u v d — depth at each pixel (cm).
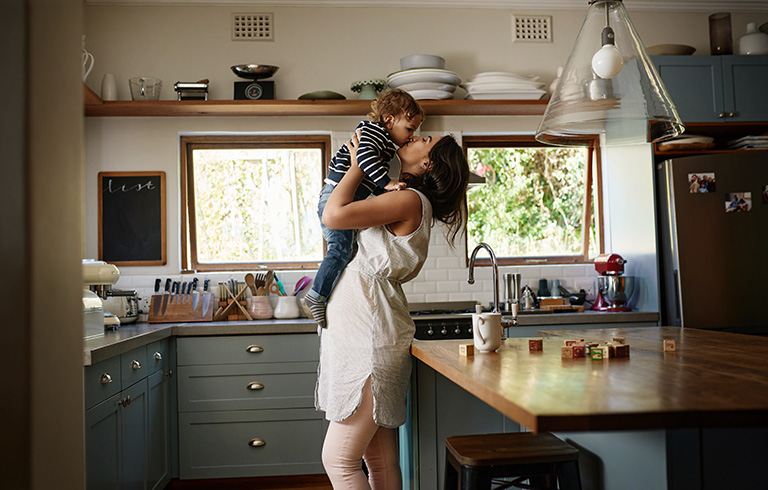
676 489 165
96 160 452
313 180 480
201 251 475
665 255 431
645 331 278
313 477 396
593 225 502
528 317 407
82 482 49
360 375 204
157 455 357
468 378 151
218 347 389
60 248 45
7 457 40
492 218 496
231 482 392
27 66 41
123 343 282
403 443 264
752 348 211
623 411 111
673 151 441
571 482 195
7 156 40
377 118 258
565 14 485
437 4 471
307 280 456
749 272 420
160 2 454
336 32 465
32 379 41
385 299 210
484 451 198
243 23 460
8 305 40
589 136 252
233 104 427
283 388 391
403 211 206
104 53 452
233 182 476
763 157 424
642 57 214
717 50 458
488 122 475
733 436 168
